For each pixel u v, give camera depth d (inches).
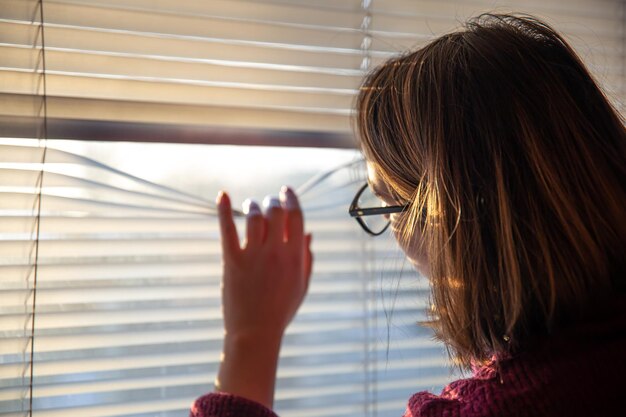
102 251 35.8
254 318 29.8
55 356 35.0
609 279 24.0
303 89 38.6
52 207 34.4
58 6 33.1
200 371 38.1
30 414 32.2
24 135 32.9
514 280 23.5
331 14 38.9
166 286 37.2
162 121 35.7
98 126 34.7
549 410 22.6
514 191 23.9
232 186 38.9
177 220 37.4
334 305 41.2
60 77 33.6
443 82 25.6
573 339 23.7
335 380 41.3
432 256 26.0
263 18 37.2
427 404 24.6
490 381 24.0
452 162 24.9
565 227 23.5
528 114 24.3
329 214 41.0
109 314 36.1
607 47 46.3
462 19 42.5
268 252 30.7
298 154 40.3
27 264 33.5
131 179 36.1
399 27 40.8
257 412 26.2
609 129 26.0
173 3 35.1
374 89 28.4
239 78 36.8
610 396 22.6
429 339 43.6
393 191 28.6
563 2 45.3
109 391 36.3
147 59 34.9
